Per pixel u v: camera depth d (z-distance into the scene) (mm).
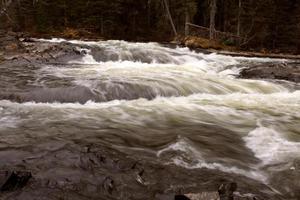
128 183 4453
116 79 10188
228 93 10508
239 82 11836
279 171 4984
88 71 11641
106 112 7770
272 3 26625
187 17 28938
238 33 26125
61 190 4188
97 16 30891
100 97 8789
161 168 4906
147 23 35219
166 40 33781
